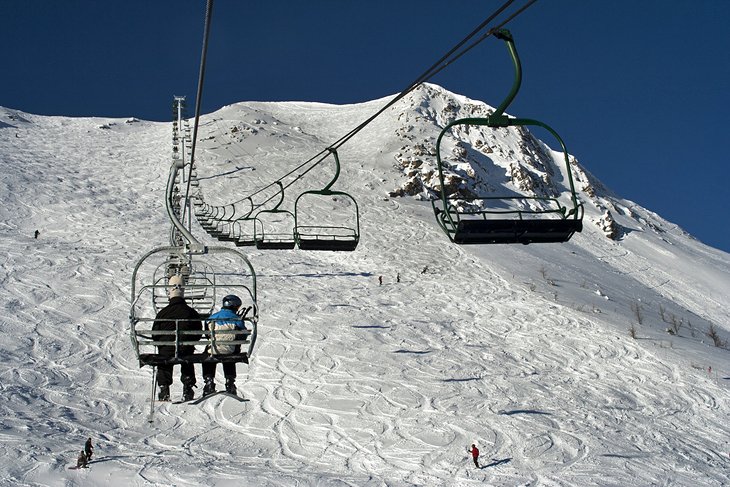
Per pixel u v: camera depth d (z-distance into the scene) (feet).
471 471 71.36
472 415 87.35
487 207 255.09
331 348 109.60
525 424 85.05
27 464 64.59
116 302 124.26
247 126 302.86
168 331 22.13
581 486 68.03
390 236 198.70
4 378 89.86
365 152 287.89
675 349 120.57
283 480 65.21
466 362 108.27
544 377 104.73
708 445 83.10
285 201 223.92
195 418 84.23
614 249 248.73
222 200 222.89
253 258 166.50
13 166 219.41
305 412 86.84
